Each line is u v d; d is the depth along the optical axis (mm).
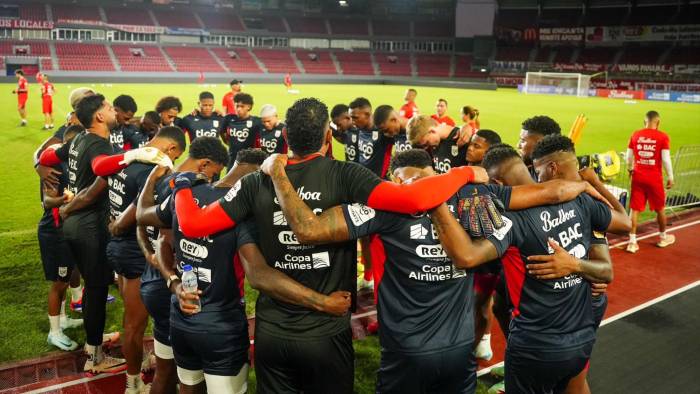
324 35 63219
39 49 48312
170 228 3242
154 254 3344
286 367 2855
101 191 4109
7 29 48500
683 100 38188
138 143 7348
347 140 6809
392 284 2904
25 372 4461
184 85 42438
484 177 2783
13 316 5449
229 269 2988
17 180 11328
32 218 8906
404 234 2787
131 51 52438
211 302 3037
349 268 2830
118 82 42531
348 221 2605
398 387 2943
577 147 16797
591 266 2957
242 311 3139
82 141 4332
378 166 6465
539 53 60375
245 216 2787
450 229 2656
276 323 2779
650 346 5012
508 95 41344
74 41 50562
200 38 57812
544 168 3094
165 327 3504
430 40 64688
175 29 55750
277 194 2600
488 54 62469
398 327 2873
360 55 63438
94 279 4293
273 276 2713
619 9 57750
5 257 7113
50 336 4871
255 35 60281
